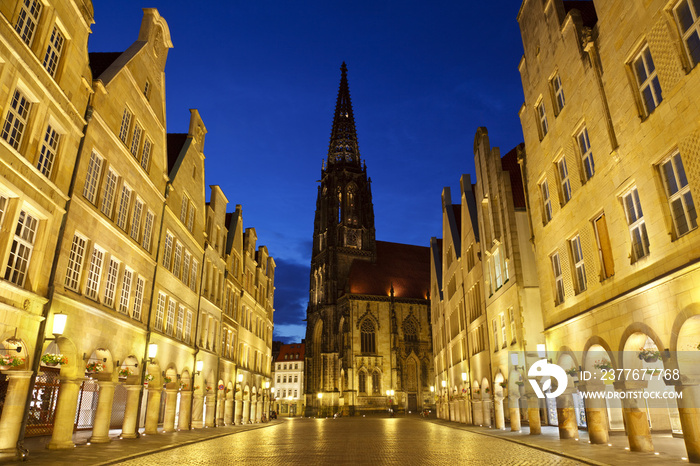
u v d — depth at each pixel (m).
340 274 114.50
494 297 36.12
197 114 39.88
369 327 106.31
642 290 16.62
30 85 17.16
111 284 24.14
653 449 17.52
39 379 26.70
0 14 15.23
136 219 27.42
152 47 29.88
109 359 23.30
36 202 17.52
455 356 52.41
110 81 23.44
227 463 16.55
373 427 45.31
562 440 23.36
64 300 19.16
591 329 20.69
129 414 26.19
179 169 35.00
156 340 29.25
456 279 51.28
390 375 103.25
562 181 24.92
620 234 18.67
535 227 27.89
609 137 19.08
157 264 29.72
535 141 27.81
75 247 20.75
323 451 20.80
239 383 49.16
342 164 126.81
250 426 45.09
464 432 33.22
